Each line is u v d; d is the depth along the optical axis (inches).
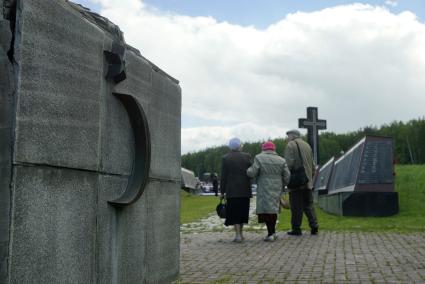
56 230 131.5
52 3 129.7
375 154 640.4
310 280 261.3
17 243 114.3
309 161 458.6
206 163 4141.2
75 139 141.6
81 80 145.3
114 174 171.5
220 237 468.1
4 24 112.2
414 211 633.6
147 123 189.0
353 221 576.1
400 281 255.9
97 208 157.4
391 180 631.8
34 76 121.2
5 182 111.8
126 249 182.4
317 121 954.1
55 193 131.0
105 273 163.8
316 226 464.1
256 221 650.2
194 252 368.5
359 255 339.9
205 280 263.1
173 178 243.0
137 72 194.4
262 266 304.5
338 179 816.3
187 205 1144.2
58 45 132.4
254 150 3393.2
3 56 111.6
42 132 124.3
